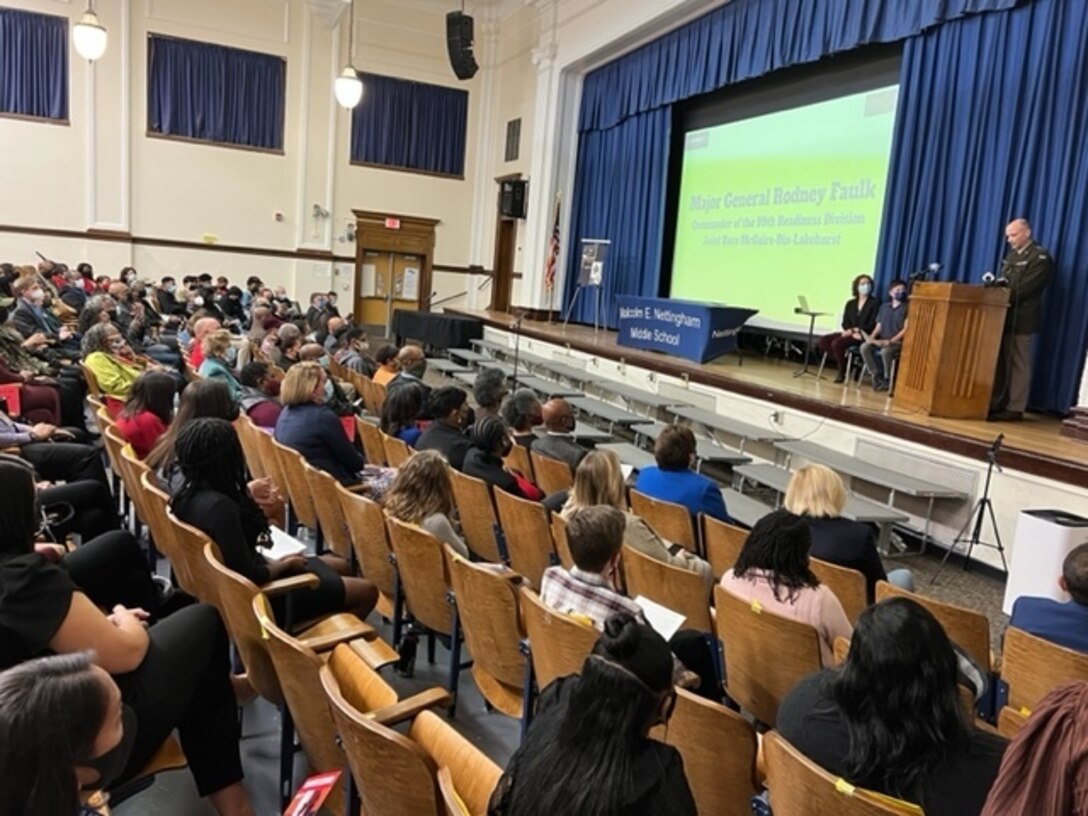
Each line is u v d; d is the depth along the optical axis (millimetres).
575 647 1846
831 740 1389
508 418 4477
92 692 1034
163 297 10297
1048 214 5555
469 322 12031
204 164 12336
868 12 6742
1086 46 5266
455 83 13844
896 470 5102
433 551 2461
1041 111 5559
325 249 13289
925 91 6441
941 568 4602
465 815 1097
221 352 5828
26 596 1491
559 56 11516
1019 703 2121
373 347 12500
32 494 1576
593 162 11680
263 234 12875
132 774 1645
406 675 2730
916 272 6016
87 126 11508
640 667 1147
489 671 2324
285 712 1939
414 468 2779
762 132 8719
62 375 5574
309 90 12828
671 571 2529
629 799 1085
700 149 9766
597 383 8219
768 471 5465
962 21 6105
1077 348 5391
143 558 2400
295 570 2494
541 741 1191
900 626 1338
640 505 3486
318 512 3350
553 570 2174
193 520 2307
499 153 13805
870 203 7301
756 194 8797
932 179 6418
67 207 11570
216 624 1830
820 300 7879
